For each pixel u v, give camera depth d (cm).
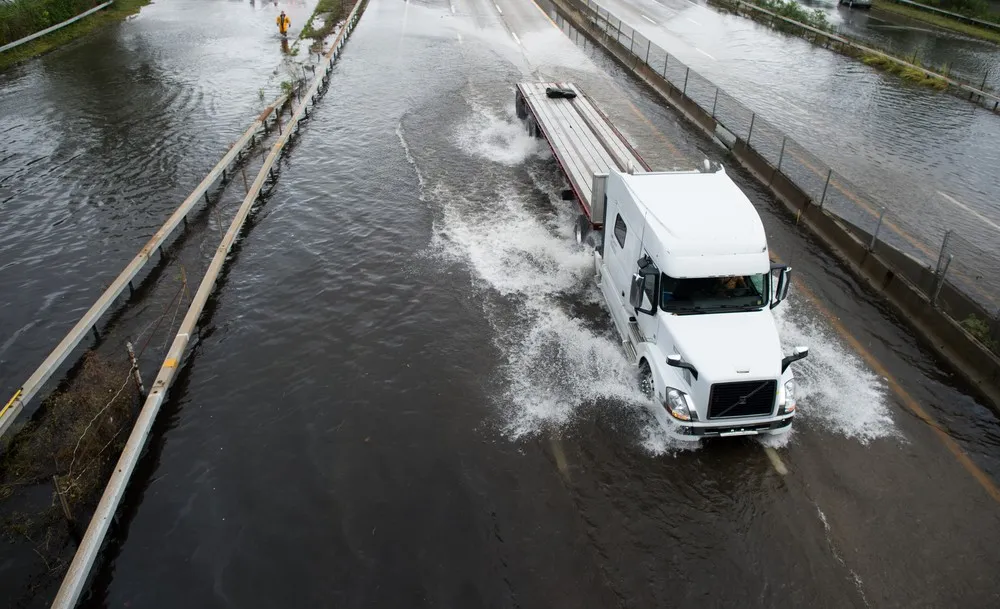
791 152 1955
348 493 931
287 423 1059
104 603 795
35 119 2359
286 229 1655
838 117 2350
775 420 967
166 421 1068
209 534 878
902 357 1193
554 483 941
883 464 972
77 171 1970
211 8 4144
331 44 3350
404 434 1030
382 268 1475
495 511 898
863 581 805
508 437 1018
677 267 1002
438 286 1405
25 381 1165
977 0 3931
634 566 823
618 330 1235
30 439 1047
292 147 2155
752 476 951
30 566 845
